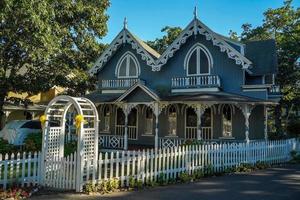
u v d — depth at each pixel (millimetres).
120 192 11688
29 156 12594
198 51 26062
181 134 26484
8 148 20766
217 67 25391
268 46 27281
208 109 25797
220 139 25047
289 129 33344
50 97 41312
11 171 12164
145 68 28297
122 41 28969
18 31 23969
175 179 13820
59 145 13641
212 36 25000
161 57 26672
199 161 15195
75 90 33562
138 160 12812
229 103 22281
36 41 22828
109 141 26859
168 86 27000
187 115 26453
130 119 28969
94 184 11859
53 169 12562
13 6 21141
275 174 15852
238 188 12523
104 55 29547
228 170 16266
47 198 10781
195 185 13031
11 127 26203
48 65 29922
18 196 10875
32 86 28750
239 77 24641
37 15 21594
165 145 25594
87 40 31922
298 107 40062
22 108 36812
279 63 35125
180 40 26266
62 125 13883
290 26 39781
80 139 11898
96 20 31656
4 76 27672
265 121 24219
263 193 11742
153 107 23984
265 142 19281
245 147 17781
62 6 28203
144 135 28078
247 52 27594
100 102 26359
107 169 12875
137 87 24547
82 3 30953
